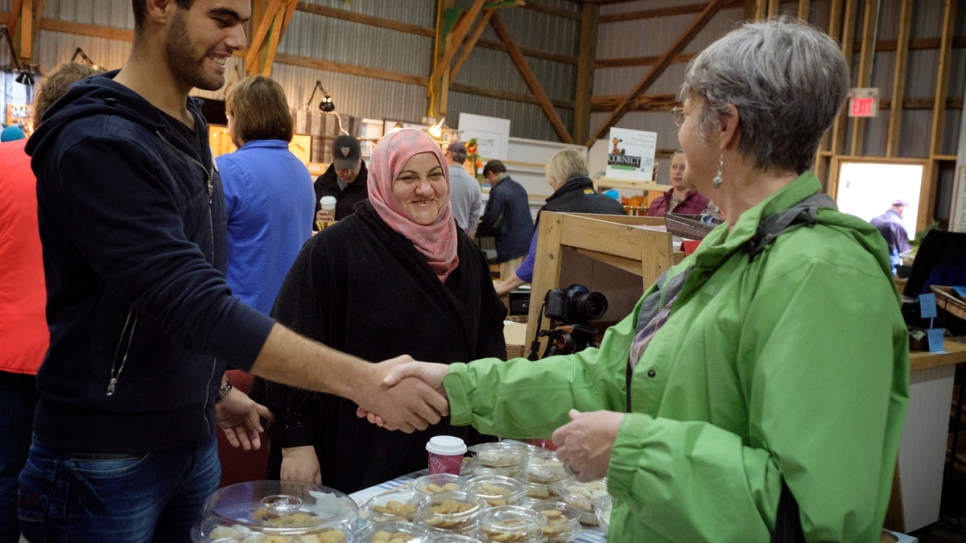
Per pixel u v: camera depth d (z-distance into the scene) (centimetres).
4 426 202
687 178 112
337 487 183
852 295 91
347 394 131
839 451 86
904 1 979
